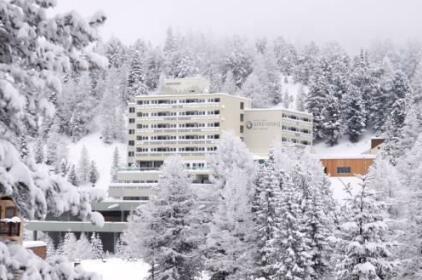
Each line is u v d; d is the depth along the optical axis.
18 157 11.87
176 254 71.25
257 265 67.75
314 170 97.44
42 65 12.07
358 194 52.62
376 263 51.84
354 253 51.97
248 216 69.06
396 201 68.00
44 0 12.19
